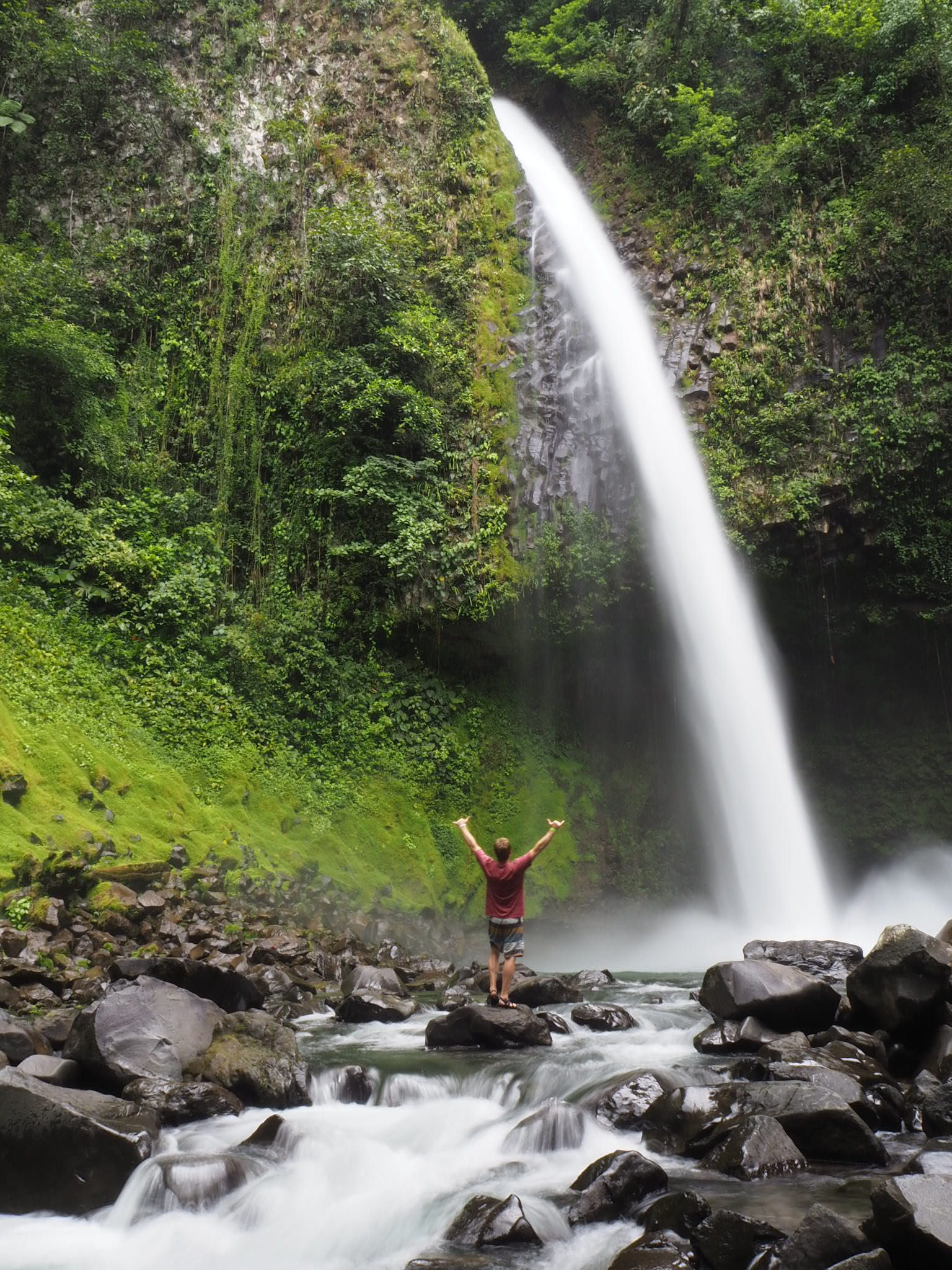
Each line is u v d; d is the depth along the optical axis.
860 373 21.77
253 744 17.83
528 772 21.44
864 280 22.50
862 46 24.62
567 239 25.33
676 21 26.81
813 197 23.98
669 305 24.38
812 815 23.23
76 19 24.45
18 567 17.42
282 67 25.39
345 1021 9.77
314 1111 6.84
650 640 22.53
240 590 20.38
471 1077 7.40
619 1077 6.83
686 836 22.31
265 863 15.59
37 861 11.91
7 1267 4.89
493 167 25.14
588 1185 5.29
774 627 22.44
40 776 13.84
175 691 17.36
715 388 22.52
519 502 21.66
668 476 22.02
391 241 22.94
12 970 9.55
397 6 26.16
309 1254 5.02
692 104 25.62
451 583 20.36
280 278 23.08
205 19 25.42
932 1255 4.04
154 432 21.56
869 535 21.30
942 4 24.20
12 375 19.34
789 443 21.70
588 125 28.70
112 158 23.78
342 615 20.11
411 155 24.69
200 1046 7.44
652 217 25.89
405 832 18.66
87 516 18.86
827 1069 6.57
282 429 21.48
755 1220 4.49
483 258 24.02
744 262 23.86
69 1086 6.73
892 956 7.51
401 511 19.94
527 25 29.84
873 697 23.73
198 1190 5.41
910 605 21.89
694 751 22.25
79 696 16.05
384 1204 5.45
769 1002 7.98
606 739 23.11
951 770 23.00
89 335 20.64
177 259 23.30
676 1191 5.11
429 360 21.72
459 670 21.36
